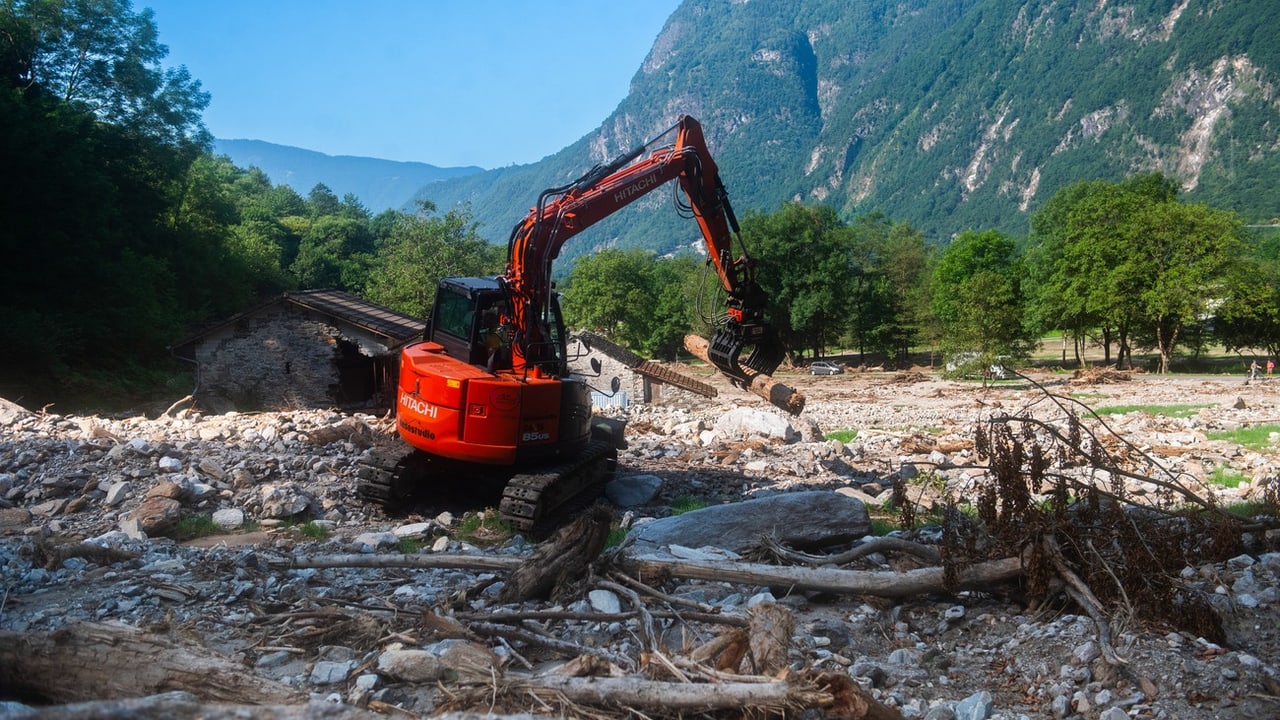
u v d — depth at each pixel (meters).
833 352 97.88
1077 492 7.43
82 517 10.74
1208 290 54.59
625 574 7.38
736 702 4.55
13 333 31.55
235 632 6.24
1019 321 49.72
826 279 74.19
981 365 48.53
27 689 4.80
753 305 11.79
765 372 11.72
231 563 7.90
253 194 131.62
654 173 11.80
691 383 31.47
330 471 13.10
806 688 4.60
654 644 5.61
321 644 6.09
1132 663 5.49
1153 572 6.50
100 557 8.28
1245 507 11.03
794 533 8.85
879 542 8.05
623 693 4.66
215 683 4.65
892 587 7.08
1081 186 77.25
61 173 36.44
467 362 11.62
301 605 6.79
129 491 11.44
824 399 42.81
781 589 7.51
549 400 10.98
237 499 11.50
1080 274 61.12
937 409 33.44
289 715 3.50
